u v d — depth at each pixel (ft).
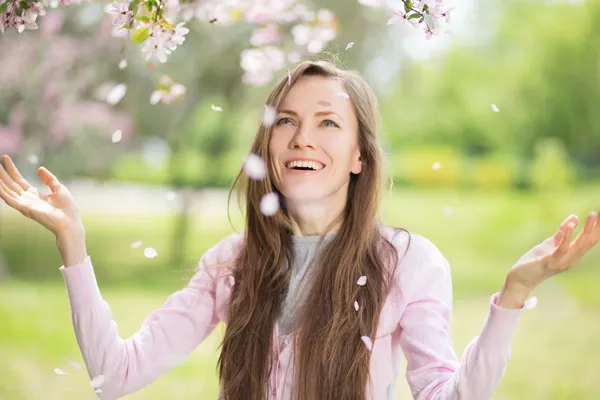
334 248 5.57
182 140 38.04
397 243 5.61
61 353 19.17
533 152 69.97
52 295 27.48
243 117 36.47
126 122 33.40
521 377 17.39
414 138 87.81
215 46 32.83
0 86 30.12
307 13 10.03
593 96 65.51
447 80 83.35
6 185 5.17
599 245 35.96
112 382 5.29
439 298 5.33
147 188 70.33
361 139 5.79
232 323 5.61
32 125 31.32
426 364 4.99
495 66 75.36
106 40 29.91
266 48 10.27
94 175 48.75
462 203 59.11
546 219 43.93
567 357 19.11
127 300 27.04
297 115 5.59
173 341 5.67
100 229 44.98
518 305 4.39
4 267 32.55
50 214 5.11
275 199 5.49
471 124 83.61
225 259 6.01
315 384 5.21
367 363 5.21
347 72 5.92
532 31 67.46
